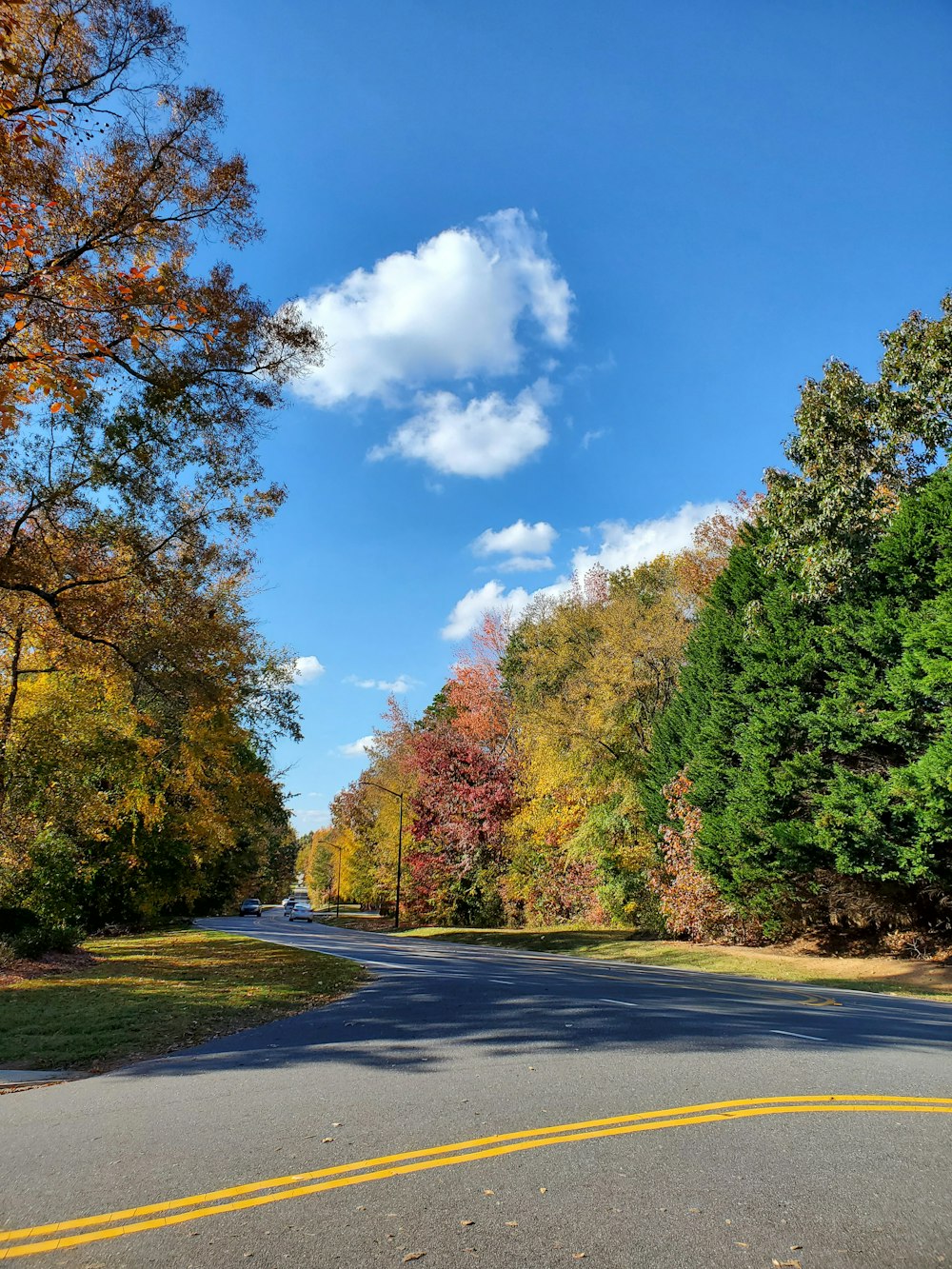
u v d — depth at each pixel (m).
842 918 29.27
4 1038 9.82
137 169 14.39
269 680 32.50
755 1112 6.00
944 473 22.27
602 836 37.84
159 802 30.80
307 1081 7.36
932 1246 3.79
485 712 49.19
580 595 42.34
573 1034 9.53
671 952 28.12
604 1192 4.45
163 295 13.45
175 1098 6.87
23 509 16.77
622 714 37.72
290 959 20.17
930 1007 14.73
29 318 12.01
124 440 16.33
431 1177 4.71
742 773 29.23
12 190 11.62
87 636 17.83
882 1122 5.74
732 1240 3.84
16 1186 4.67
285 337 16.56
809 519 22.77
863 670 24.83
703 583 41.88
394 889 64.25
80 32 13.16
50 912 22.17
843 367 22.05
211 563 19.84
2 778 18.95
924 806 21.75
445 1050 8.66
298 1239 3.88
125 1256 3.72
